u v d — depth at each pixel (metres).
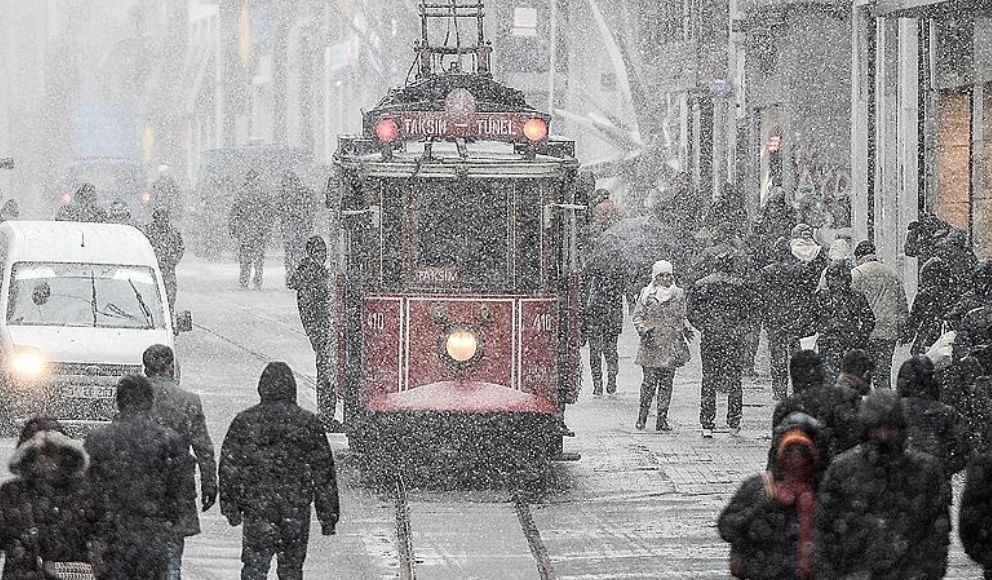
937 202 92.50
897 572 28.25
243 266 122.69
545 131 52.19
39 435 29.73
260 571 36.69
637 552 43.50
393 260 52.22
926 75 93.06
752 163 117.38
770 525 27.83
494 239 52.19
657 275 63.06
